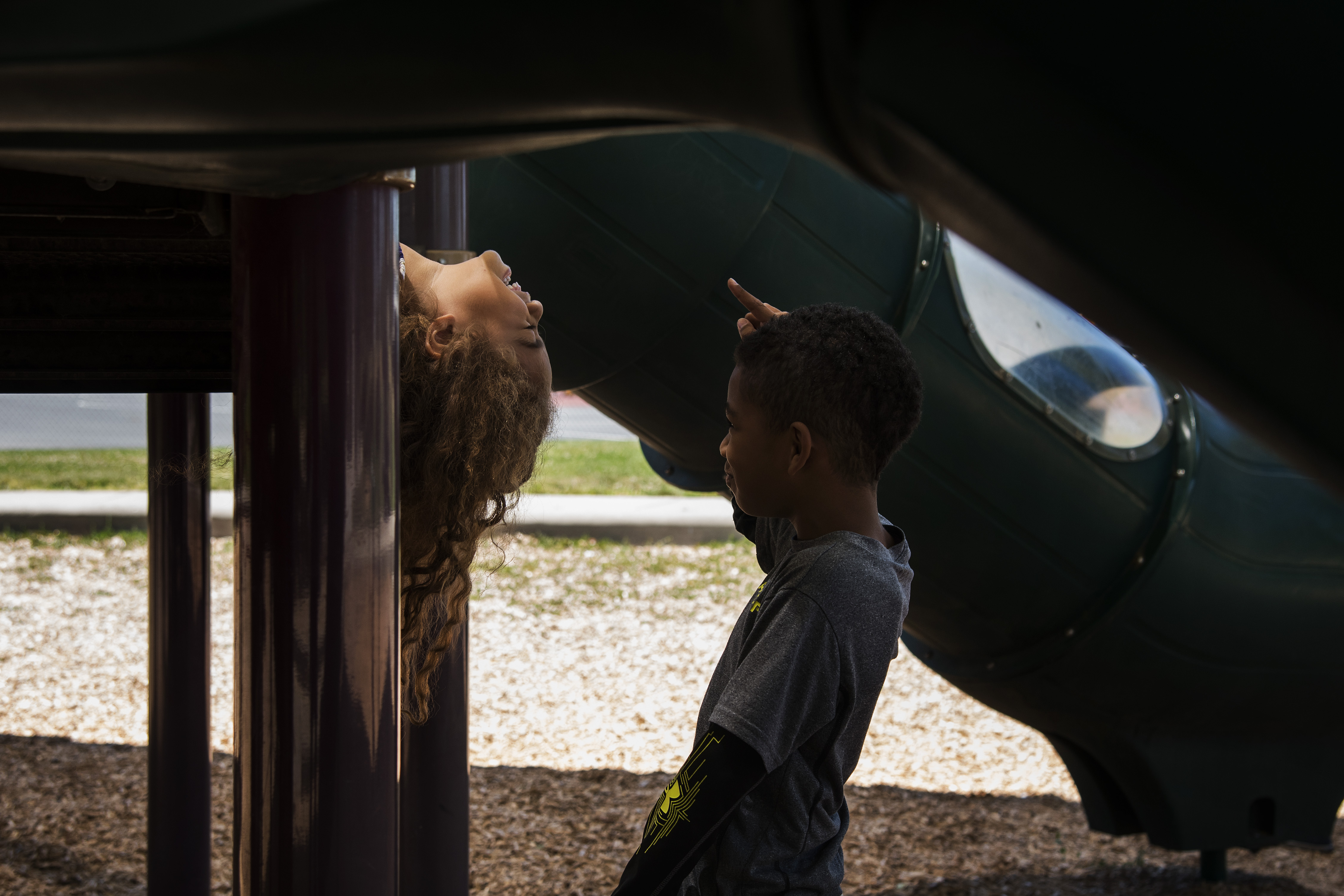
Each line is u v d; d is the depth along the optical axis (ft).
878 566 3.94
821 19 1.19
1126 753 11.06
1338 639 10.46
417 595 4.75
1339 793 11.68
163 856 9.16
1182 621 10.02
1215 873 12.17
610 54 1.37
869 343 4.03
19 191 3.09
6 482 32.63
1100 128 1.21
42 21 1.47
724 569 25.58
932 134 1.23
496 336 4.85
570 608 22.66
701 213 7.94
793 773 3.91
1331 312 1.20
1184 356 1.30
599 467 38.17
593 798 13.97
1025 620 10.02
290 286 2.81
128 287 4.27
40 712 16.71
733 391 4.20
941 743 16.43
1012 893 11.77
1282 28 1.19
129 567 24.98
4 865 11.50
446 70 1.45
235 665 3.00
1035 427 9.23
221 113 1.59
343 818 2.91
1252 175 1.19
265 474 2.86
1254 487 10.04
